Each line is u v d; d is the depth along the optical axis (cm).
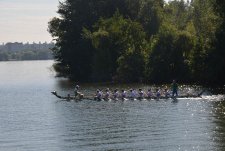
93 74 16900
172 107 8919
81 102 10325
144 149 5553
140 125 7062
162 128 6750
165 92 10450
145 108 8931
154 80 14775
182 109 8575
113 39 16288
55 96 11800
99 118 7888
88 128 6981
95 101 10450
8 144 6034
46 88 14712
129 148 5625
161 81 14700
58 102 10481
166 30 14575
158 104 9475
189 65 14238
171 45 14512
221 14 13400
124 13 18575
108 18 17950
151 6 17688
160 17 17600
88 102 10281
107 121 7544
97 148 5681
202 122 7088
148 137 6178
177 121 7262
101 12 18662
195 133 6297
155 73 14612
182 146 5612
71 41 18438
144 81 15125
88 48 17575
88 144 5900
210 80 13550
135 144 5809
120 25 16288
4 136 6550
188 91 11831
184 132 6394
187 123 7056
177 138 6041
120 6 18662
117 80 15750
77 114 8450
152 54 14662
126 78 15438
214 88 12531
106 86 14175
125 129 6794
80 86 14762
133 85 14100
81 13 18662
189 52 14488
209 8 17200
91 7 18725
